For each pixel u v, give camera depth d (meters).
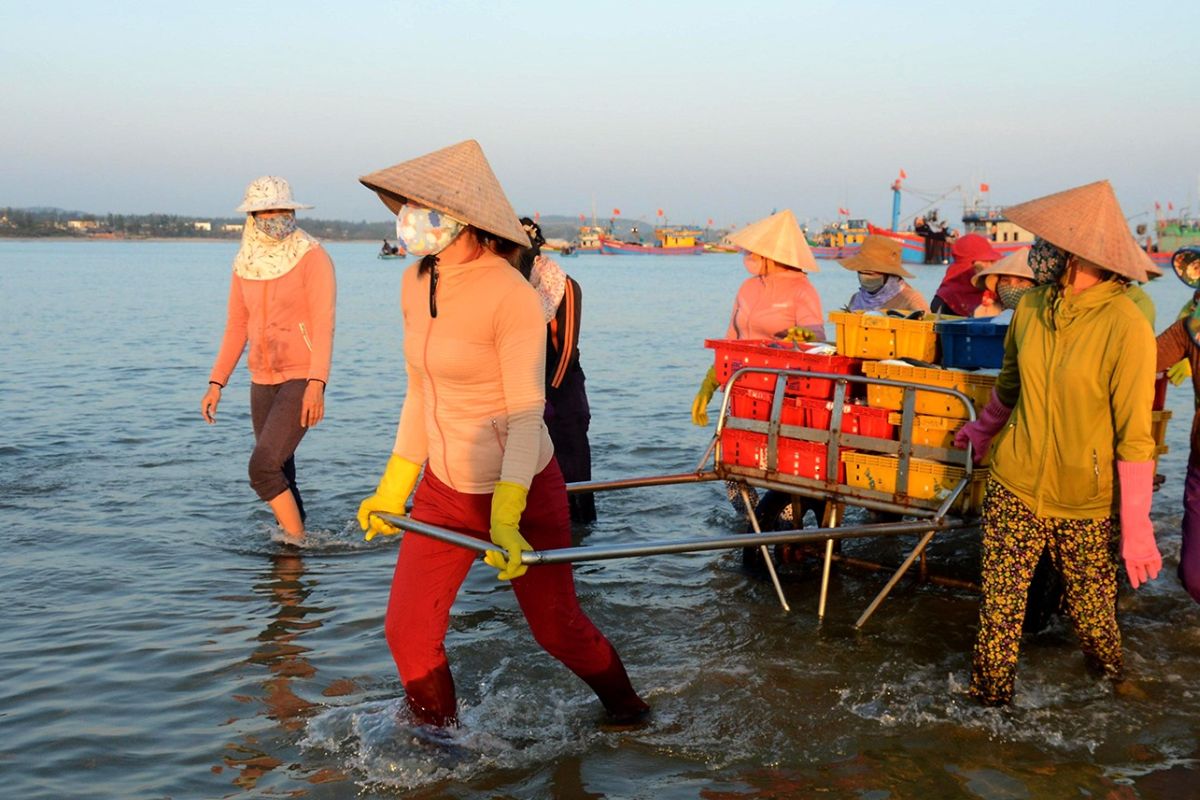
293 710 4.80
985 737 4.54
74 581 6.52
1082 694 4.93
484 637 5.65
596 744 4.50
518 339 3.91
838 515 6.34
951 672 5.19
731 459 6.22
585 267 110.06
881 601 5.95
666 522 7.89
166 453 10.20
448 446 4.09
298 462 9.84
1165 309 30.64
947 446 5.38
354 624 5.83
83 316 29.11
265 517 7.95
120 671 5.22
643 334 25.38
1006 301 7.33
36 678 5.13
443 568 4.21
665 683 5.08
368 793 4.11
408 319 4.08
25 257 113.69
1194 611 6.08
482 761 4.35
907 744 4.48
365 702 4.86
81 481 9.04
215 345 21.31
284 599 6.23
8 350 19.84
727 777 4.24
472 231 3.92
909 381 5.53
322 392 7.00
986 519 4.75
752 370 6.11
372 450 10.44
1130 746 4.46
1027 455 4.55
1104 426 4.44
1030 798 4.07
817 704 4.85
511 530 3.82
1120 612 6.07
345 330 25.61
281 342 7.02
